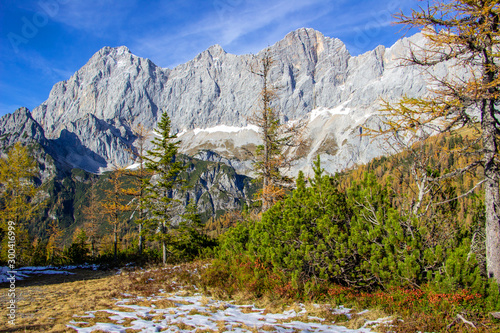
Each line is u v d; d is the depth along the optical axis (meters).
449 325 6.22
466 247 8.66
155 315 7.63
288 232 10.92
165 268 19.44
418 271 8.16
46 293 11.70
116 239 28.03
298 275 9.74
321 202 11.16
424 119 8.13
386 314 7.52
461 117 8.30
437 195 11.56
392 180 11.94
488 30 7.09
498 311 6.62
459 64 8.16
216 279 12.16
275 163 20.31
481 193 11.05
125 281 14.94
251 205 21.03
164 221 25.55
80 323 6.61
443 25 8.01
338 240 9.67
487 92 7.51
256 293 10.01
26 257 26.75
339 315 7.55
